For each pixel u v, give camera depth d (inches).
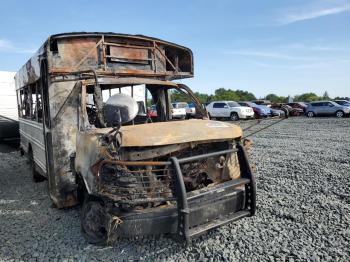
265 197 245.9
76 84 205.6
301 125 916.6
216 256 158.6
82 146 171.6
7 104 606.2
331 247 165.0
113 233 147.0
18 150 555.2
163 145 151.6
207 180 177.0
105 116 168.1
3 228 205.0
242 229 188.1
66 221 210.4
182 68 274.2
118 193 143.4
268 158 410.3
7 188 304.7
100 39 220.8
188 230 139.5
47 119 222.4
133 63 238.4
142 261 156.3
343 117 1217.4
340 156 408.5
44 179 326.0
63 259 161.0
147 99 244.5
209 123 176.7
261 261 153.4
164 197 145.0
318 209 217.8
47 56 202.2
